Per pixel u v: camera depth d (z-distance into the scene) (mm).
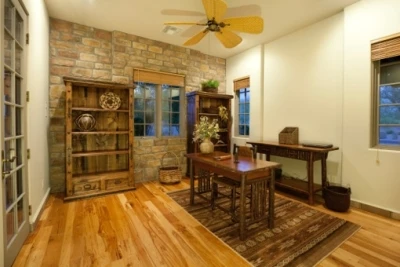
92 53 3744
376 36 2734
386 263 1812
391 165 2674
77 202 3133
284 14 3271
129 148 3711
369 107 2842
